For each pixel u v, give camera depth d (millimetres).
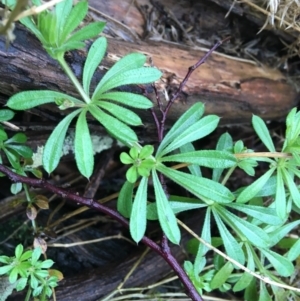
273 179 120
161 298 142
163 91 128
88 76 103
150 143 151
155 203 116
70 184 155
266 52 159
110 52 122
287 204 120
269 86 152
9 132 135
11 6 93
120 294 142
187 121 111
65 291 134
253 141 171
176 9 148
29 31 105
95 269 144
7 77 108
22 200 130
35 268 112
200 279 122
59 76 111
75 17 94
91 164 99
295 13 142
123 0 139
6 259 111
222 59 147
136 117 100
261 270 126
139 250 150
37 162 137
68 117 102
